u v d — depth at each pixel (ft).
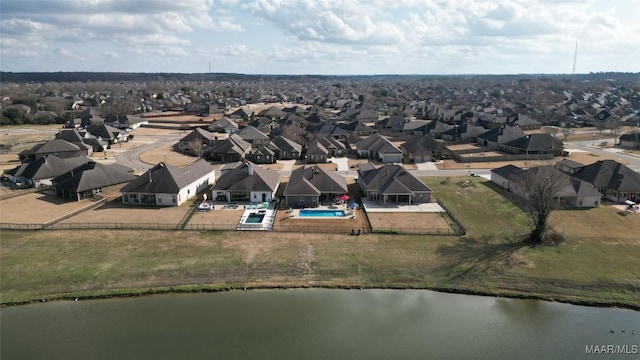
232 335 133.18
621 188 238.68
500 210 229.04
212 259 175.22
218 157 366.63
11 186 276.21
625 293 155.84
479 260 176.14
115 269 167.73
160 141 462.60
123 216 218.79
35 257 176.04
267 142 415.64
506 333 136.56
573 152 385.29
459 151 390.42
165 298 153.28
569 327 139.95
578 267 170.19
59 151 356.59
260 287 159.94
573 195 229.86
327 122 514.68
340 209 230.48
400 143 437.58
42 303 150.00
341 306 149.89
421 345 130.31
